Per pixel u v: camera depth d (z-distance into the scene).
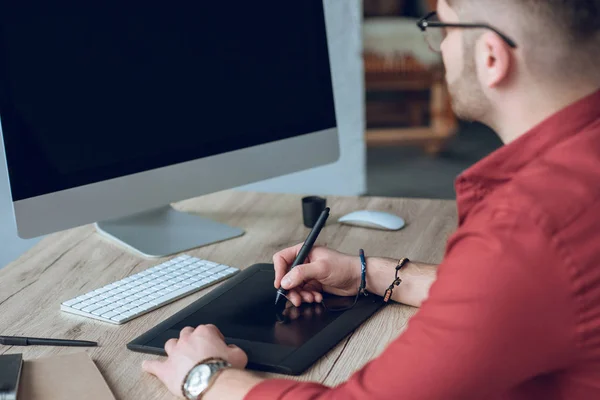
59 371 1.01
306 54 1.62
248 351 1.05
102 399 0.93
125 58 1.38
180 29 1.44
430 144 4.89
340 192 2.38
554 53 0.79
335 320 1.15
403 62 4.66
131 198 1.42
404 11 4.85
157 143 1.44
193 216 1.67
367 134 4.90
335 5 2.25
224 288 1.29
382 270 1.24
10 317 1.21
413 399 0.77
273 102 1.59
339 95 2.33
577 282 0.72
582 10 0.77
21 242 2.03
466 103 0.88
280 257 1.28
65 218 1.34
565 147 0.79
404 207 1.74
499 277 0.73
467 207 0.87
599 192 0.74
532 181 0.77
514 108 0.84
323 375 1.01
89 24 1.33
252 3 1.53
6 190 1.98
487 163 0.83
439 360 0.75
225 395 0.90
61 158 1.32
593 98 0.80
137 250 1.48
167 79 1.44
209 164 1.52
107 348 1.10
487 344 0.73
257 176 1.59
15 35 1.25
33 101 1.28
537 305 0.73
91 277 1.37
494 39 0.81
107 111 1.37
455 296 0.75
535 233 0.73
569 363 0.76
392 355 0.79
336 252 1.28
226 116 1.53
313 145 1.67
